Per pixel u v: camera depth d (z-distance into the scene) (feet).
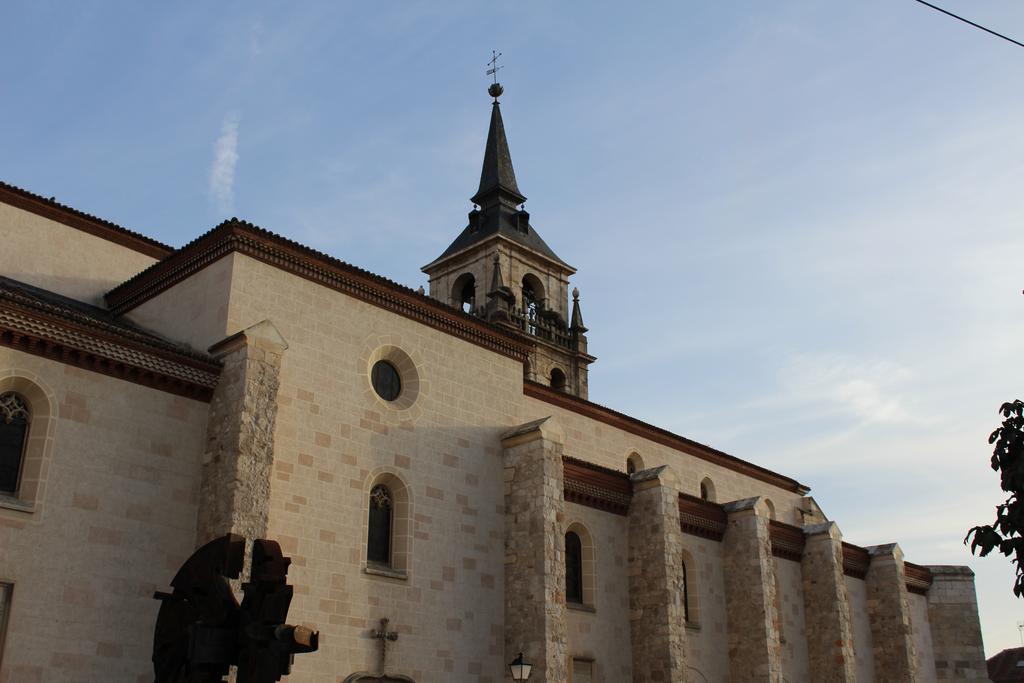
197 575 61.36
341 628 90.74
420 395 106.22
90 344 82.48
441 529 103.30
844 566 168.25
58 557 76.74
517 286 223.51
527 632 103.50
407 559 98.68
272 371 88.69
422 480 103.24
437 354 110.22
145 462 83.71
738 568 139.03
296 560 89.04
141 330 101.86
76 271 110.32
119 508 81.20
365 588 93.97
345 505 94.89
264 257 96.84
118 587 79.36
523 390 132.98
